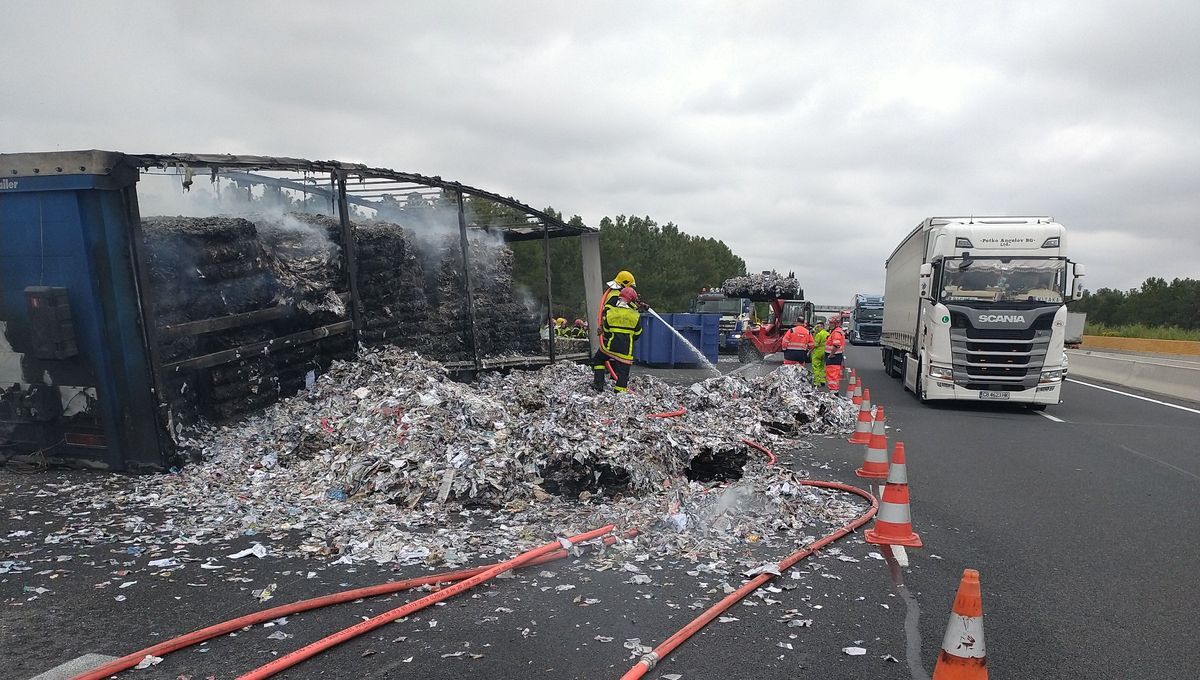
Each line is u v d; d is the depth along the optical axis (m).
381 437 7.41
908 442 10.87
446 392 8.51
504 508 6.39
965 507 7.10
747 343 27.11
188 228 7.88
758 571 5.02
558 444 7.05
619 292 11.26
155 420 7.18
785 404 12.39
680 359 24.61
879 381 21.42
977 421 13.27
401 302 11.49
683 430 8.75
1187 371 18.34
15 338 7.32
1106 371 24.08
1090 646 4.07
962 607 2.83
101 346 7.14
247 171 9.02
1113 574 5.24
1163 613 4.54
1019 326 14.20
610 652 3.80
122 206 6.98
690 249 67.50
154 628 3.97
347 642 3.85
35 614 4.12
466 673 3.54
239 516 5.95
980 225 14.73
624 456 6.98
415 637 3.93
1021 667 3.81
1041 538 6.10
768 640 4.02
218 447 7.65
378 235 11.05
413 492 6.52
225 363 8.00
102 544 5.28
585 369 15.32
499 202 14.20
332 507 6.27
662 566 5.17
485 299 14.88
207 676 3.46
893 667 3.74
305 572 4.85
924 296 15.53
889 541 5.84
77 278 7.11
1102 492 7.76
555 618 4.22
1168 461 9.52
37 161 6.98
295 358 9.10
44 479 7.06
